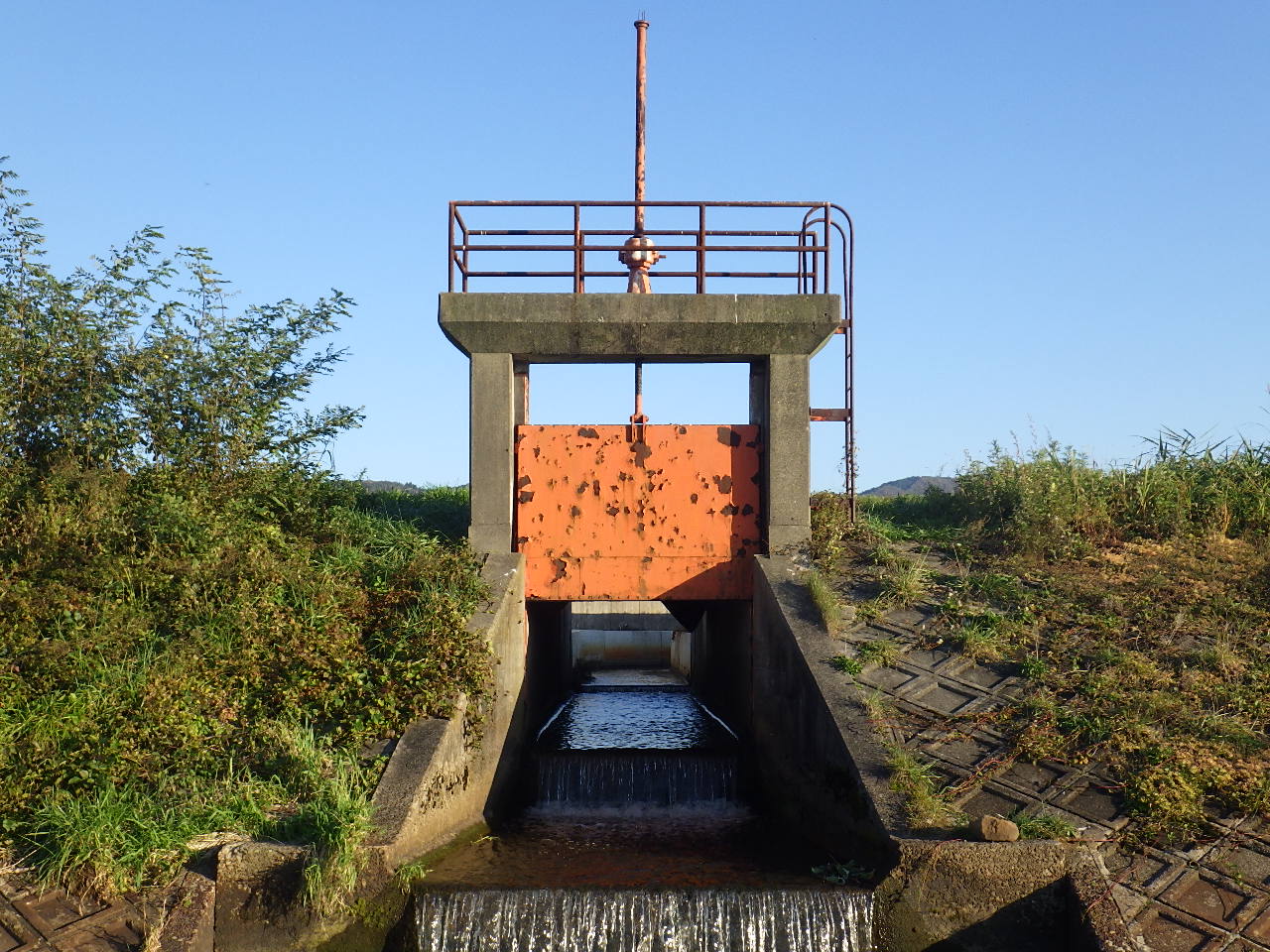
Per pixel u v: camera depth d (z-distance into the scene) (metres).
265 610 11.16
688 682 20.91
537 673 15.12
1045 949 7.88
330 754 9.62
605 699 18.47
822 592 12.14
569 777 12.77
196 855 8.27
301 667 10.50
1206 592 12.51
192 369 13.13
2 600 10.42
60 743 9.05
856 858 9.31
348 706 10.23
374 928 8.17
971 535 14.66
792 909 8.17
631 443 14.23
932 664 11.30
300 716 10.16
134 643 10.56
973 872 8.03
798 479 13.91
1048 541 13.89
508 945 8.06
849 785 9.59
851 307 14.95
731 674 15.62
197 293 13.44
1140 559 13.63
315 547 13.42
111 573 11.03
